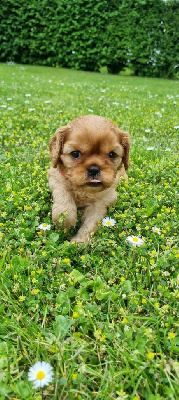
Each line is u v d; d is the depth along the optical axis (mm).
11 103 1356
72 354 394
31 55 3254
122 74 3227
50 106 1341
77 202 635
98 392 361
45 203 672
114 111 1349
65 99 1538
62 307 449
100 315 444
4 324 423
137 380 378
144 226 612
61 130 592
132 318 439
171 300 460
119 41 2967
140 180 776
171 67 2969
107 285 474
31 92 1673
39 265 515
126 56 2990
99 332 408
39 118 1149
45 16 2984
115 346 402
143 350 398
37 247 547
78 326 434
